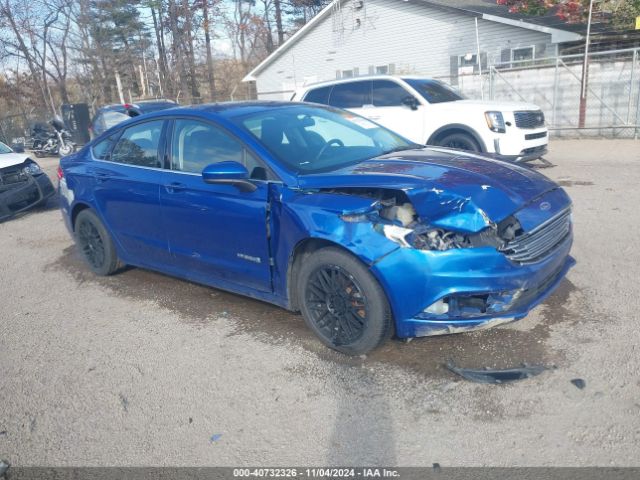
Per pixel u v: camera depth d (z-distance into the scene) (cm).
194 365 384
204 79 4144
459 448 280
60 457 302
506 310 338
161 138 483
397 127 991
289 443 296
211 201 422
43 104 3450
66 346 433
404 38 2277
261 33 4297
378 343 354
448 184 349
